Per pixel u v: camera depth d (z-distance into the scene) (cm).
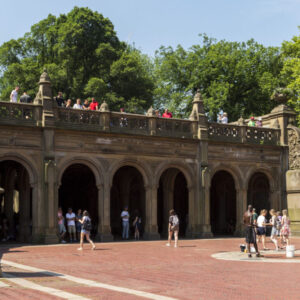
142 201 3447
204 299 988
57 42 4988
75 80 4753
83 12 4931
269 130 3466
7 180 3144
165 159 3014
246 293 1066
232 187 3725
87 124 2769
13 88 4759
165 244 2544
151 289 1112
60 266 1566
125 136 2884
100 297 991
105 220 2786
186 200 3791
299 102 4403
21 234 2877
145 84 5206
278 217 2806
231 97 5291
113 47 5156
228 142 3238
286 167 3484
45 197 2614
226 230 3734
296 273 1416
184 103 5419
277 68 5309
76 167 3375
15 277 1268
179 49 5572
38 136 2638
